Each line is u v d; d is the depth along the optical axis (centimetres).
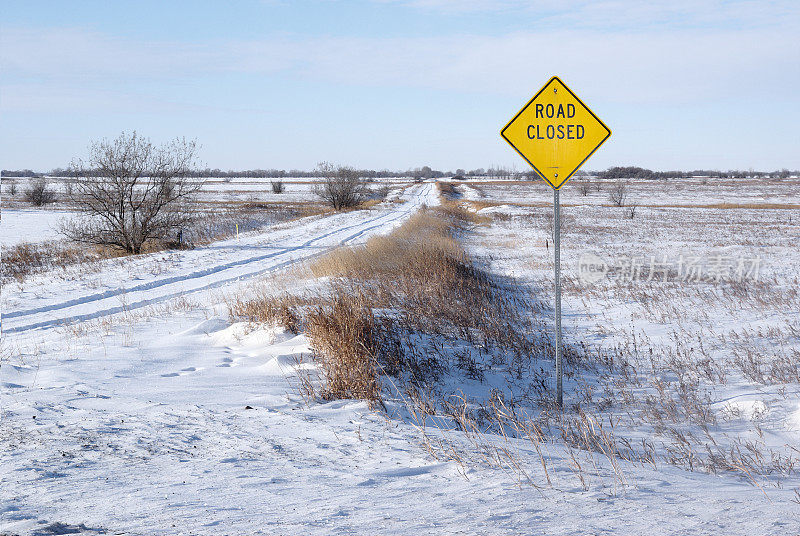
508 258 2823
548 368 1055
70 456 489
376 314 1153
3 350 1026
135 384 788
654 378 995
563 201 9288
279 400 714
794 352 1065
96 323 1302
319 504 375
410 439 553
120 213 3055
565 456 527
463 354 1047
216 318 1208
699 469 575
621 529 332
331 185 6481
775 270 2355
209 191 11712
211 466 467
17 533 321
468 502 380
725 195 11312
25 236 4041
